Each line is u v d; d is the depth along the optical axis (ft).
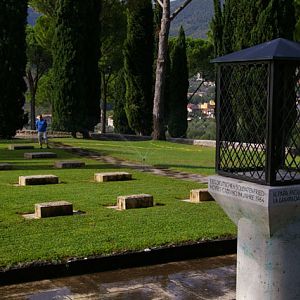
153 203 31.94
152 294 19.13
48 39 111.34
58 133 97.30
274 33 71.15
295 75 15.17
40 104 141.69
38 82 134.62
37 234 24.41
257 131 15.99
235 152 16.81
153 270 21.68
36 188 36.88
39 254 21.27
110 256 21.53
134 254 22.02
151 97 96.58
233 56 16.21
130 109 96.58
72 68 87.25
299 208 15.02
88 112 90.38
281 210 14.76
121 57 115.44
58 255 21.22
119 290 19.43
